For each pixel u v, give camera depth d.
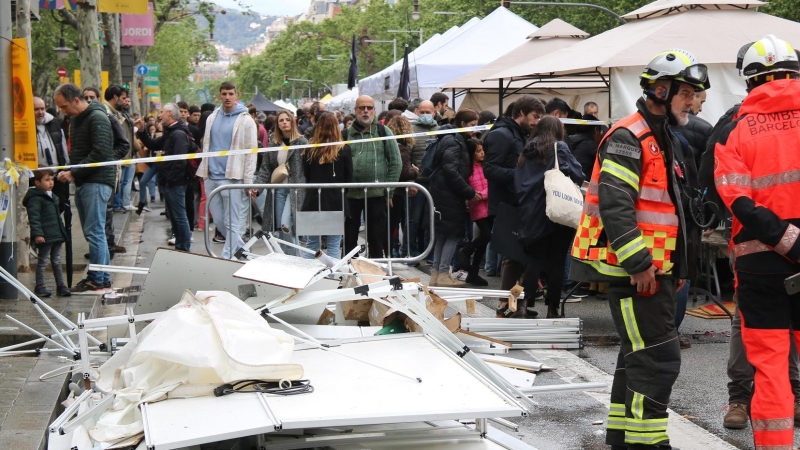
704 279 10.67
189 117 19.17
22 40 9.90
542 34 16.05
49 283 10.70
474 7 59.69
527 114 9.81
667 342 5.11
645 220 5.11
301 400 4.73
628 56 10.55
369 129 11.27
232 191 11.75
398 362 5.46
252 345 5.05
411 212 13.04
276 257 6.88
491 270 12.52
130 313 6.03
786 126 4.98
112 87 15.29
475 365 5.77
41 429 5.36
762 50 5.07
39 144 12.50
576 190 8.54
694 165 7.10
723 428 6.06
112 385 5.22
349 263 7.52
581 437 5.94
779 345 4.97
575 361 7.75
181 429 4.35
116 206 19.89
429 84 19.30
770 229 4.84
